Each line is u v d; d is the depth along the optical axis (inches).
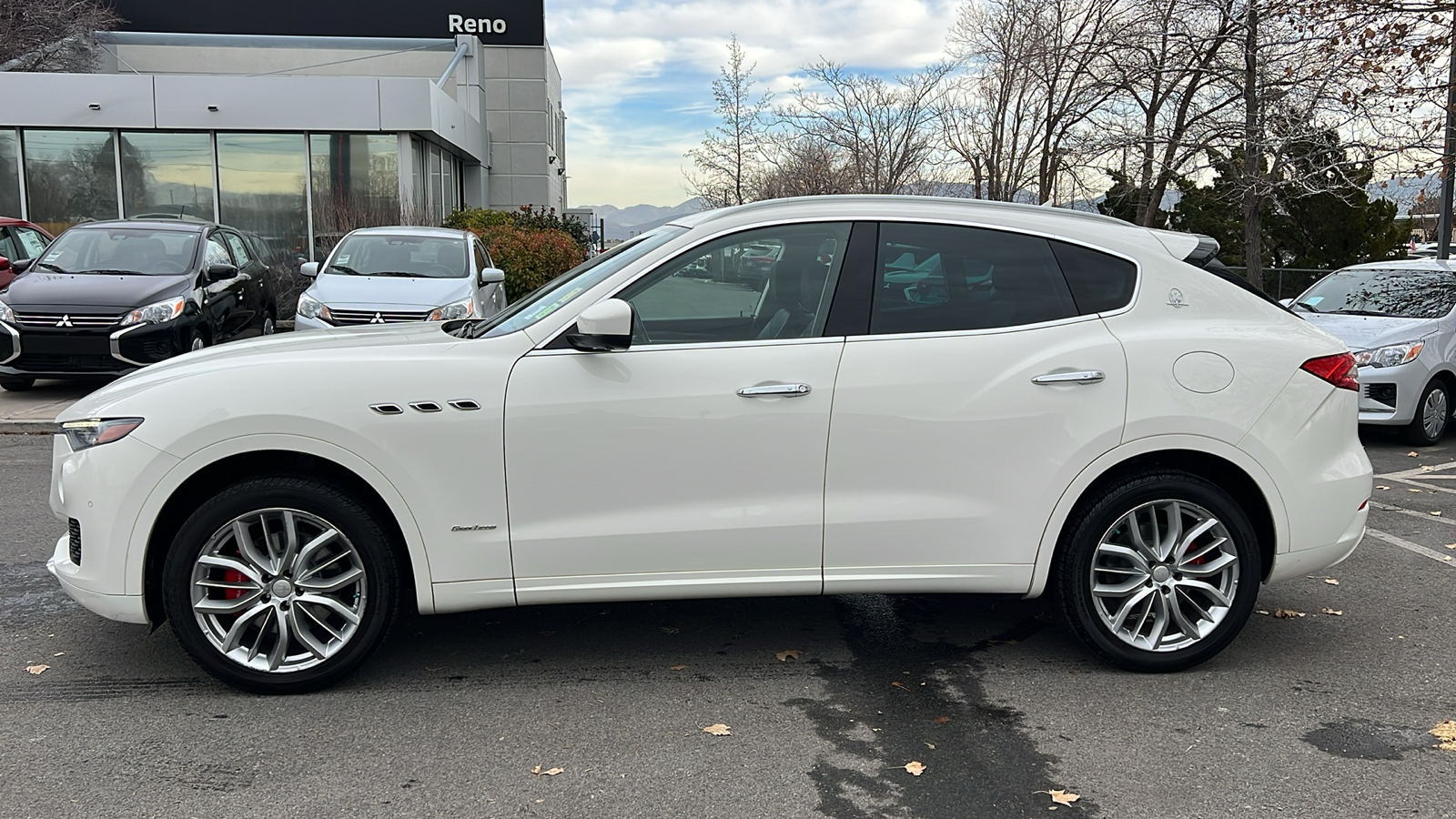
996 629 181.9
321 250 770.8
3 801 120.4
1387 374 353.7
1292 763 132.6
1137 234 163.0
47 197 736.3
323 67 1126.4
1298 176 547.2
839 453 151.3
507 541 148.4
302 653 150.5
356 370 146.1
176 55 1075.9
